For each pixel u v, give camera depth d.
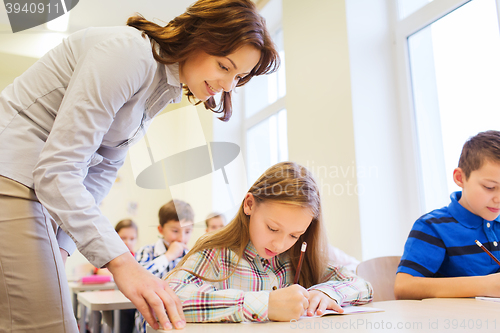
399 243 1.94
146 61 0.78
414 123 2.00
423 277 1.06
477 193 1.12
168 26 0.85
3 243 0.72
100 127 0.74
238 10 0.83
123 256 0.67
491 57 1.65
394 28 2.12
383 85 2.07
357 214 1.90
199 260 0.89
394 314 0.71
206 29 0.81
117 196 3.77
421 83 1.99
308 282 1.04
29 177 0.75
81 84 0.72
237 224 0.97
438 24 1.91
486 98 1.67
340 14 2.10
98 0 2.90
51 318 0.75
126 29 0.79
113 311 1.62
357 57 2.04
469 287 0.94
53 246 0.78
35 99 0.79
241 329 0.58
